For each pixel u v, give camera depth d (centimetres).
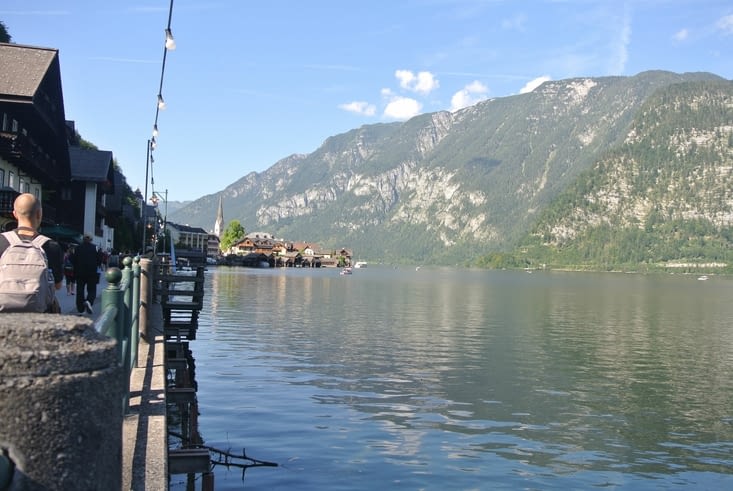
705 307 8506
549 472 1747
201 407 2245
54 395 247
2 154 3684
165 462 604
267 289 9406
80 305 1828
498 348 3947
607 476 1733
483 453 1878
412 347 3859
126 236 10056
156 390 912
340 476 1638
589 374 3175
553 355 3744
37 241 673
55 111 3997
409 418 2214
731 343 4491
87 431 258
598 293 11906
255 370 2948
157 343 1441
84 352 259
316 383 2709
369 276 19312
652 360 3672
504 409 2403
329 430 2022
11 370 243
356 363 3231
